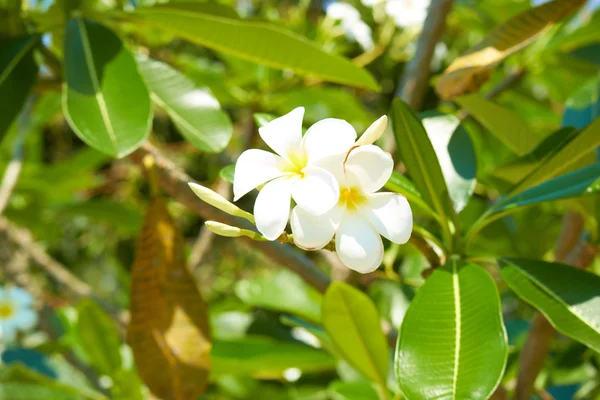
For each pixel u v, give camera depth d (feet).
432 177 2.36
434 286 2.16
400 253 4.57
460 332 2.03
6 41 2.84
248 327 3.88
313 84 4.63
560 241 2.97
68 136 9.27
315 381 4.42
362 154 1.90
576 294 2.14
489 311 2.04
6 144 5.30
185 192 2.86
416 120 2.27
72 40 2.70
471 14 4.71
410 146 2.32
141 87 2.59
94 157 5.63
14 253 4.37
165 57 4.68
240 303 5.13
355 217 1.91
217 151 2.76
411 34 5.19
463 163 2.70
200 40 2.94
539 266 2.24
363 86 2.97
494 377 1.91
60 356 3.76
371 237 1.89
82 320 3.31
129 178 6.64
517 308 4.69
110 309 4.02
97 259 8.83
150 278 2.75
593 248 2.69
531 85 5.69
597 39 4.20
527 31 2.68
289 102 4.85
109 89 2.60
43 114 5.10
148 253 2.77
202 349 2.71
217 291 7.44
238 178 1.93
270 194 1.88
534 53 4.36
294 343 3.34
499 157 4.79
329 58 2.88
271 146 1.95
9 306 4.38
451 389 1.94
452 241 2.40
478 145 4.75
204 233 4.72
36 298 4.45
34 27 3.05
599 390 3.44
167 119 7.75
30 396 3.31
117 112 2.55
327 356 3.31
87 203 5.06
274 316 5.20
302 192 1.84
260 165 1.93
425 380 1.97
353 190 1.92
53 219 6.13
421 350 2.02
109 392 3.55
